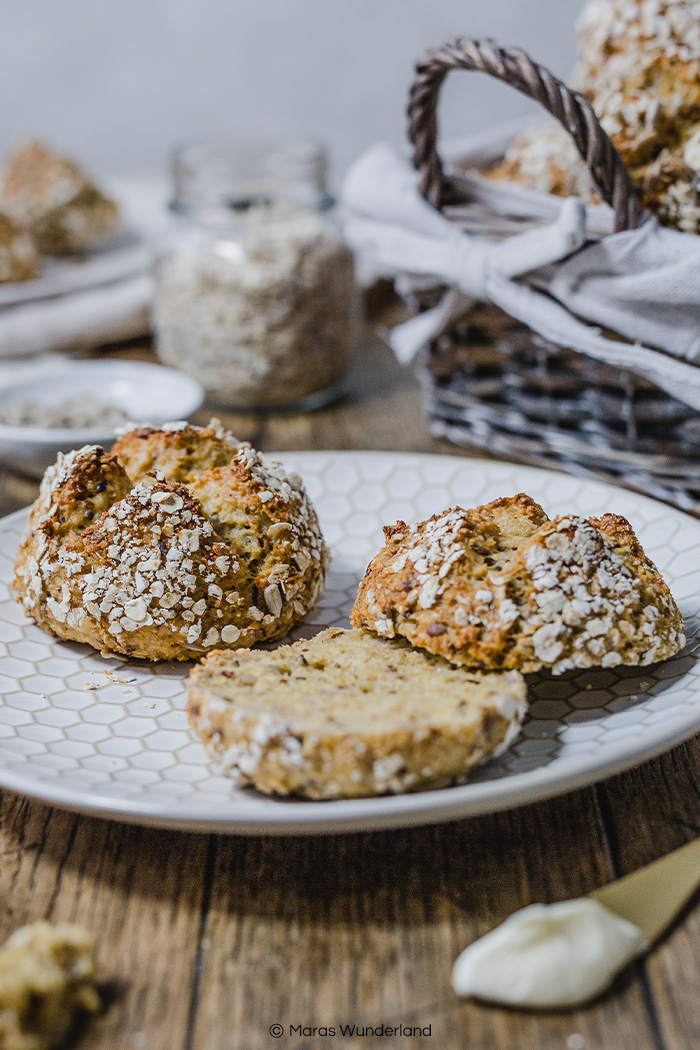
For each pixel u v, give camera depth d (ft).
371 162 1.91
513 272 1.69
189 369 2.19
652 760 1.31
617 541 1.39
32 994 1.05
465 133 4.26
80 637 1.44
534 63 1.56
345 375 2.27
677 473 1.72
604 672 1.36
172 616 1.41
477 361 1.87
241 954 1.13
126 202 3.44
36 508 1.53
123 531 1.42
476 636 1.30
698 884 1.15
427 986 1.10
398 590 1.35
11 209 2.98
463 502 1.70
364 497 1.72
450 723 1.18
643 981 1.10
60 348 2.46
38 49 4.24
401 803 1.13
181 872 1.20
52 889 1.19
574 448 1.80
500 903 1.17
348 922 1.15
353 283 2.23
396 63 4.20
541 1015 1.08
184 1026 1.08
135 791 1.20
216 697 1.23
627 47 1.71
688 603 1.44
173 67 4.27
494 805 1.15
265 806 1.14
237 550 1.46
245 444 1.54
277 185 2.27
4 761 1.23
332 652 1.34
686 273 1.57
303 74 4.24
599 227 1.65
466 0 4.05
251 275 2.10
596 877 1.19
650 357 1.61
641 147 1.68
